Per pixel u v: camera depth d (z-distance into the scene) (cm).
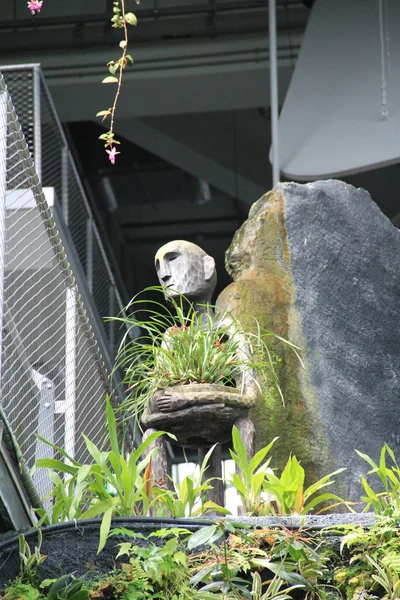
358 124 1697
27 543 761
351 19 1802
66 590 720
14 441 808
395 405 1077
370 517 792
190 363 938
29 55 2214
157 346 953
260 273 1095
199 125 2492
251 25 2177
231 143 2505
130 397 1004
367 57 1762
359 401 1061
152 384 934
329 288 1103
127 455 1248
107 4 2222
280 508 839
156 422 915
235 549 757
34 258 1144
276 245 1107
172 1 2219
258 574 745
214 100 2281
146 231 2839
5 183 978
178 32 2178
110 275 1977
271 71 1688
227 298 1077
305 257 1105
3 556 750
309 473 1007
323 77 1764
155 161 2641
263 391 1027
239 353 961
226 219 2798
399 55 1758
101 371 1164
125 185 2692
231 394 916
